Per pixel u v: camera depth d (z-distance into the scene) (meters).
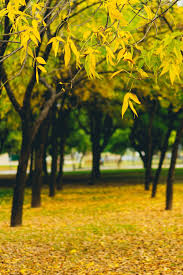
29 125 13.49
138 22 11.60
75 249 10.22
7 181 37.16
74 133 43.91
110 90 18.80
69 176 41.50
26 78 13.12
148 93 15.66
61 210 17.98
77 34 12.44
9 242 11.14
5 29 8.96
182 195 22.48
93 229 13.05
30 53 4.06
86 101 25.14
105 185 30.30
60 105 25.94
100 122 32.72
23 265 8.77
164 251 9.54
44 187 29.36
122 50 4.01
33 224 14.28
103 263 8.81
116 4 4.38
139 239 11.12
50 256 9.56
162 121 29.62
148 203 19.34
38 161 18.97
